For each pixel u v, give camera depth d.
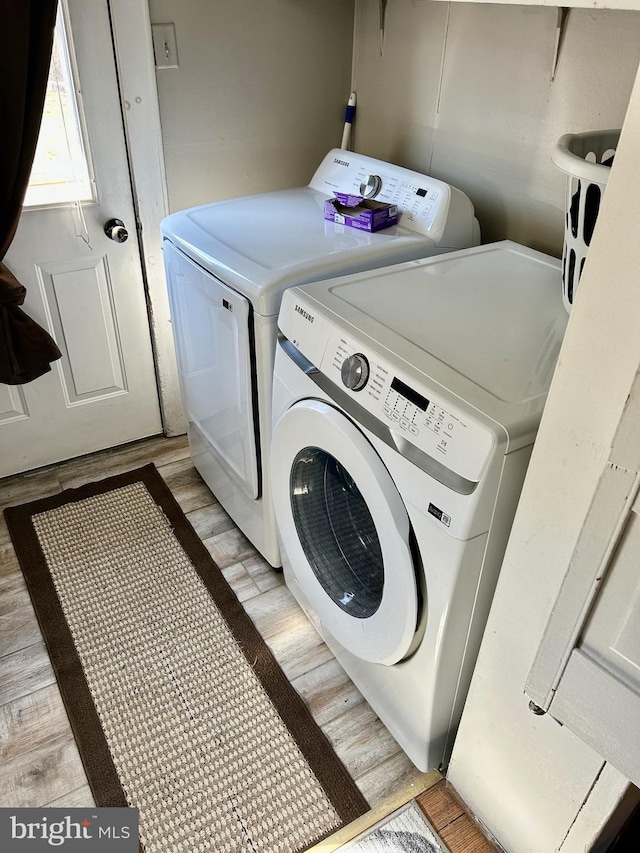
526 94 1.66
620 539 0.81
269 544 1.91
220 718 1.61
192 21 1.90
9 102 1.58
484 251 1.65
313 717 1.62
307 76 2.17
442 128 1.94
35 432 2.29
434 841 1.40
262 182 2.28
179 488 2.31
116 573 1.98
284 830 1.40
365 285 1.45
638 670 0.86
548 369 1.16
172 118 2.01
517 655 1.13
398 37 1.99
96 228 2.05
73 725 1.58
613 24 1.41
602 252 0.77
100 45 1.79
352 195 1.86
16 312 1.90
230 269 1.54
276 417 1.54
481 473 1.00
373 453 1.21
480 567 1.13
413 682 1.35
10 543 2.07
